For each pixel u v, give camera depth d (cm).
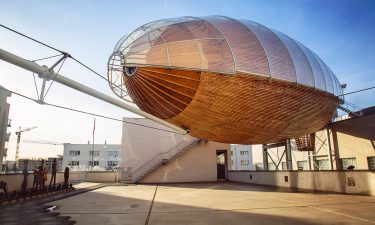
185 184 3281
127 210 1251
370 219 964
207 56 1794
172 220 999
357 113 2483
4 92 2883
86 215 1123
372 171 1711
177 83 1783
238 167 7394
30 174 2298
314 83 2205
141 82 1798
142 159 3881
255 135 2438
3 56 782
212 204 1422
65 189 2294
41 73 884
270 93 1983
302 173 2347
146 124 4000
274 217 1028
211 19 2095
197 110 1977
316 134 3027
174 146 3934
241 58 1880
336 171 1980
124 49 1764
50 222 982
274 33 2303
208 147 3969
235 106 1972
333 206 1281
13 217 1086
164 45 1741
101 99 1130
